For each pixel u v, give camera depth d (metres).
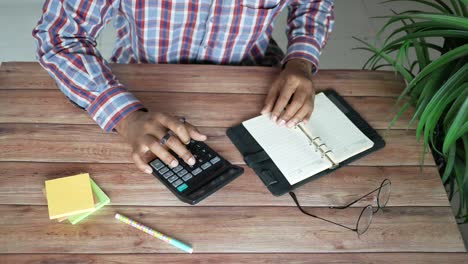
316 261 0.79
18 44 2.06
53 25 0.95
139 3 1.03
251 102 1.05
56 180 0.85
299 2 1.20
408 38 1.15
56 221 0.81
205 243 0.80
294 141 0.96
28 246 0.78
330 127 0.99
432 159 0.96
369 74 1.15
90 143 0.94
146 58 1.21
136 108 0.95
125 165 0.91
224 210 0.85
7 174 0.87
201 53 1.18
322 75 1.13
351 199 0.88
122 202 0.85
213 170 0.90
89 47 0.99
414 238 0.83
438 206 0.88
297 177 0.89
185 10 1.06
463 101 0.98
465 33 1.10
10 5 2.22
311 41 1.15
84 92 0.95
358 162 0.95
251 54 1.30
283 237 0.81
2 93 1.02
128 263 0.77
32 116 0.98
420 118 0.99
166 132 0.91
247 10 1.08
